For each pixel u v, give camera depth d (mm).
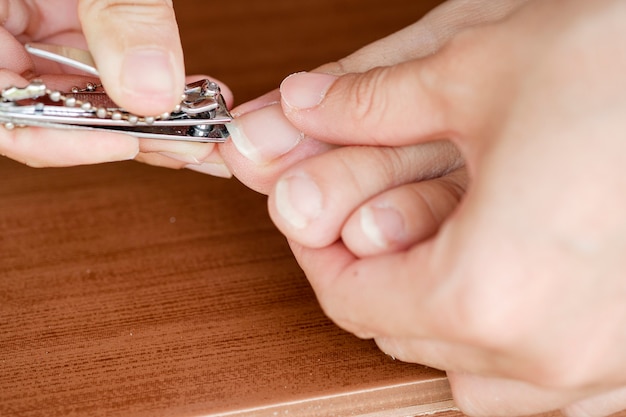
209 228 465
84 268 444
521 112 360
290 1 638
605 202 355
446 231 365
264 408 393
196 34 586
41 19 497
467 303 356
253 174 427
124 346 412
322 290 393
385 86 393
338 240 400
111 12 401
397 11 616
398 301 371
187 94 422
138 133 422
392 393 401
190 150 436
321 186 394
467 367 384
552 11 369
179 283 438
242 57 562
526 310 356
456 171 409
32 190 484
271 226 466
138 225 466
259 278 440
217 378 401
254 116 427
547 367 365
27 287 435
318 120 409
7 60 451
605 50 360
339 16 610
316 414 397
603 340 365
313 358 408
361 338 415
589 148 355
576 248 354
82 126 416
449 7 461
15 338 415
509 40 371
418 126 393
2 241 456
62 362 406
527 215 354
